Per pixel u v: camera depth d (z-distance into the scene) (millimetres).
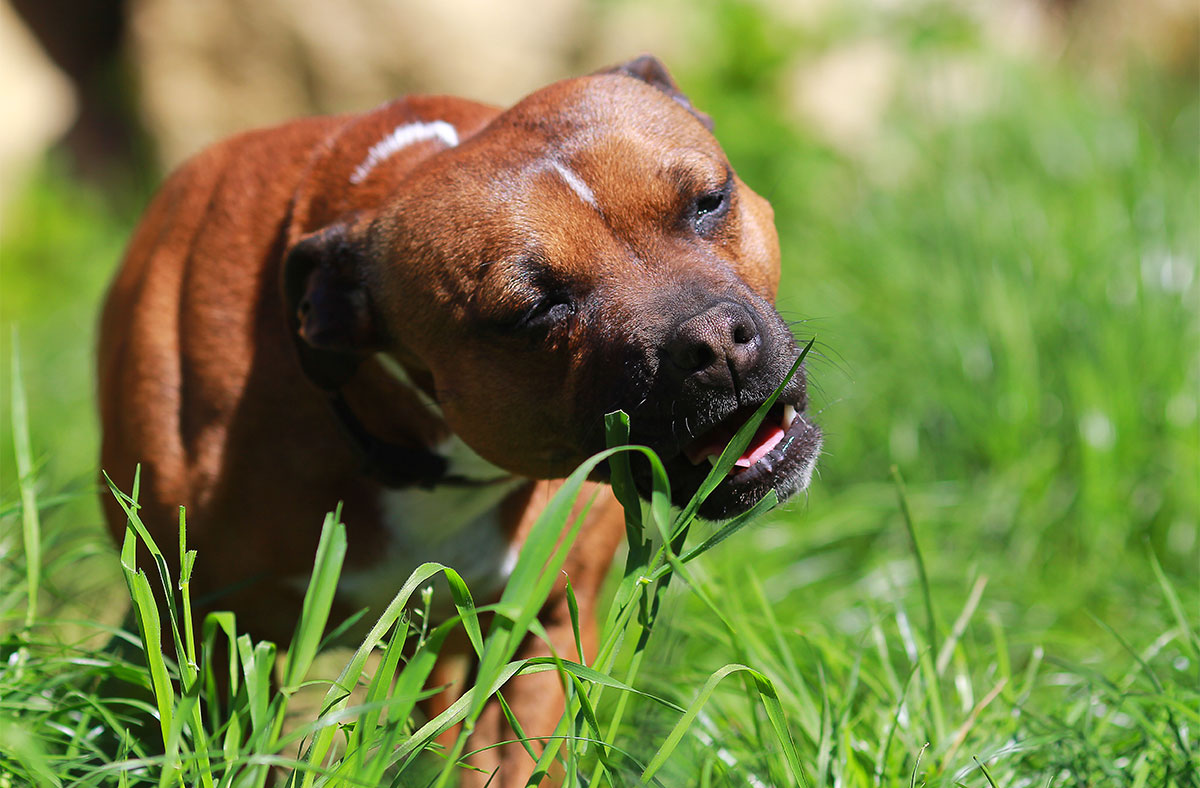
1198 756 3861
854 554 6676
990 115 10078
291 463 4480
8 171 12977
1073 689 4699
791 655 4484
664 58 12344
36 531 4176
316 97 12586
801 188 10734
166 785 3100
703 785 3824
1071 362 6988
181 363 4613
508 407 4211
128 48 12828
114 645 4520
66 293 11992
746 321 3941
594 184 4145
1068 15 13188
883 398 7441
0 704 3695
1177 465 6461
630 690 3395
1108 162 9141
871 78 12109
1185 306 7184
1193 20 13391
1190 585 5809
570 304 4082
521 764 4527
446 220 4156
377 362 4480
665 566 3459
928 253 8320
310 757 3225
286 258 4340
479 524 4793
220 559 4520
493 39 12508
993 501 6613
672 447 3988
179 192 5125
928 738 4188
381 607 4781
